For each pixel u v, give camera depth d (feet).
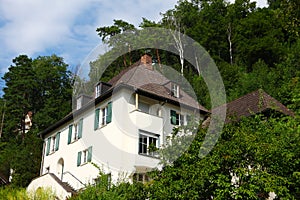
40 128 159.74
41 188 73.77
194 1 188.96
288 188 41.39
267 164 41.27
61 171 100.42
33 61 200.75
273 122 46.52
